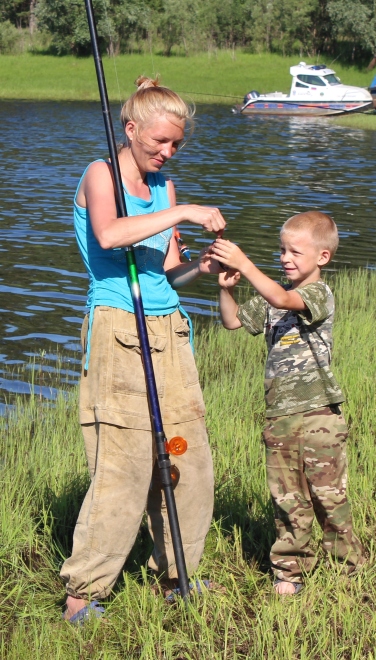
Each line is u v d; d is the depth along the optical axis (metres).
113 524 3.48
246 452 5.22
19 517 4.22
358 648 3.25
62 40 48.81
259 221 14.41
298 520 3.75
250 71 45.47
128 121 3.55
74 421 6.14
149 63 46.09
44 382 7.20
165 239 3.65
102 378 3.50
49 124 29.59
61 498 4.50
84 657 3.29
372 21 45.34
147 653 3.22
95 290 3.60
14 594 3.74
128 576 3.84
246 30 49.56
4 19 55.91
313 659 3.25
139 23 47.59
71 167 20.14
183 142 3.75
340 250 12.57
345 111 34.94
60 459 5.08
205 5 49.28
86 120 31.00
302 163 22.16
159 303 3.62
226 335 8.38
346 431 3.75
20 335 8.42
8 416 6.39
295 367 3.75
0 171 19.34
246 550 4.15
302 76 35.19
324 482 3.71
